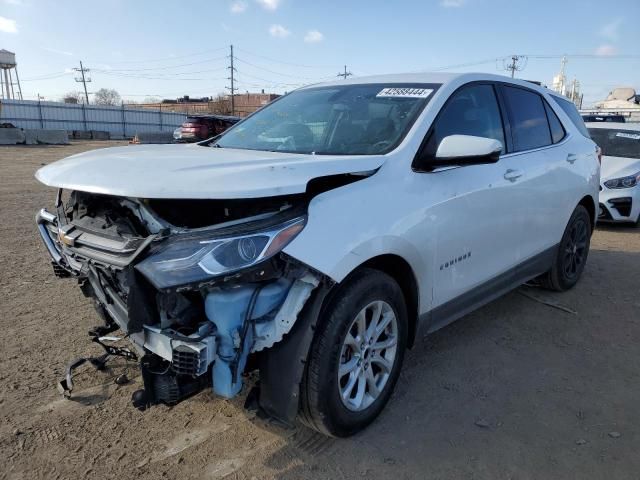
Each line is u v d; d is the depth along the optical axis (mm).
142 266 2225
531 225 4102
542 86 4852
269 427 2854
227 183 2229
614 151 9188
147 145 3686
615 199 8195
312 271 2320
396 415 2980
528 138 4176
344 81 4016
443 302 3266
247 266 2166
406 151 2949
